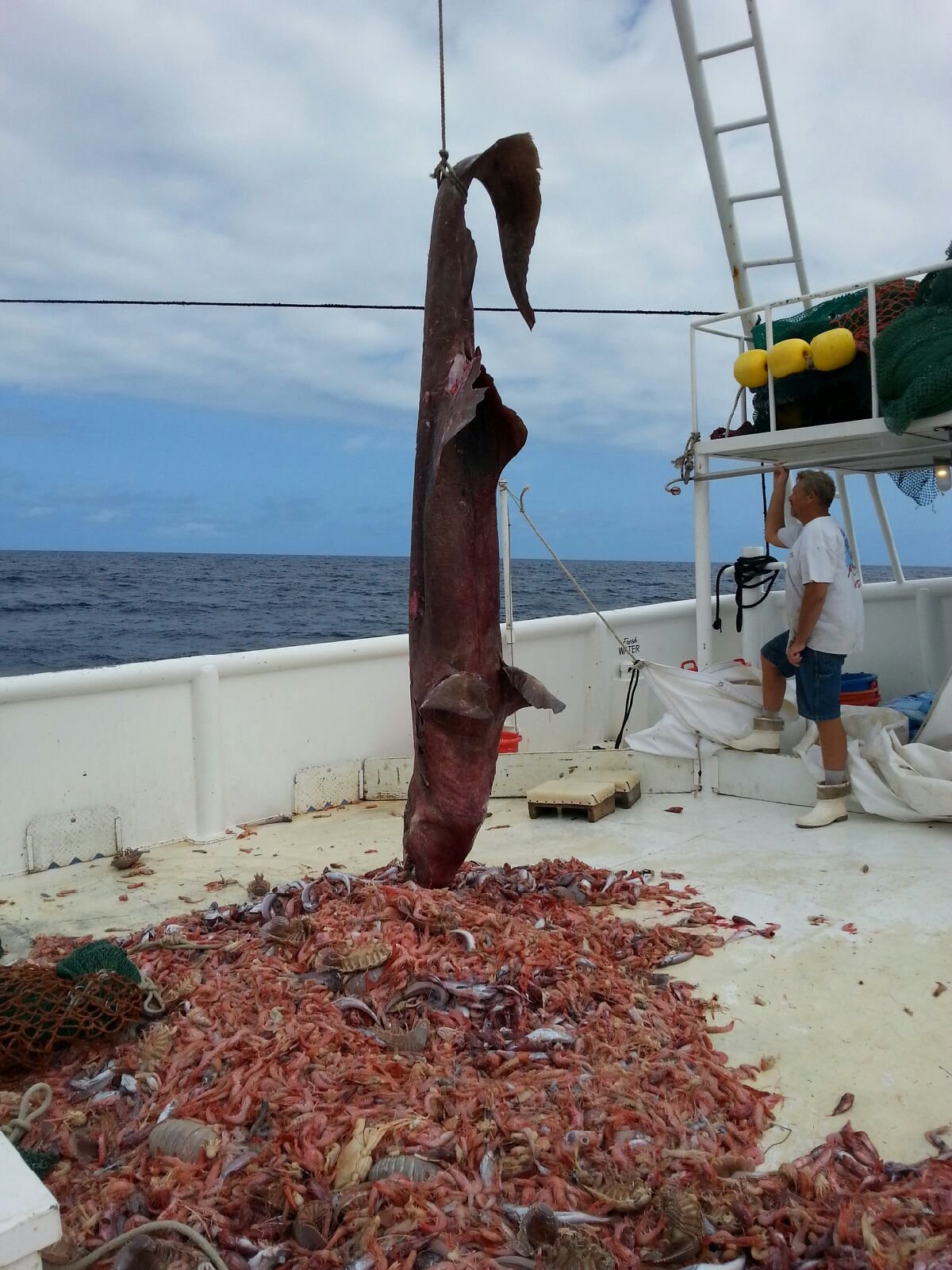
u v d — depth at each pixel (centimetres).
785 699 728
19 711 572
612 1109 280
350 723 728
